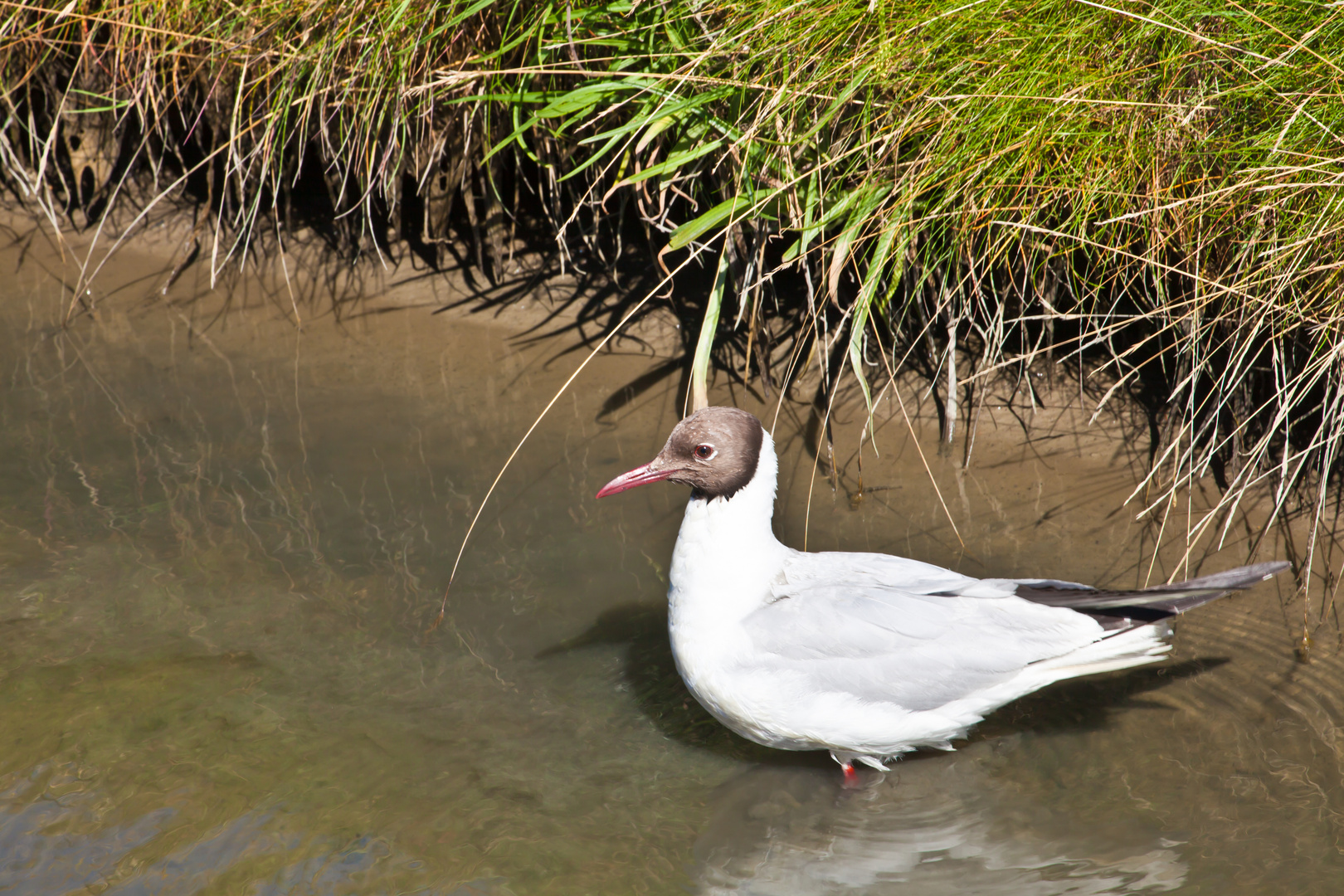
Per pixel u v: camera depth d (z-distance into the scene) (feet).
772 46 28.37
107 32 44.27
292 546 32.01
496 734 25.96
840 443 35.17
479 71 32.27
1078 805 23.71
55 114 47.96
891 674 23.58
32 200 50.49
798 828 23.80
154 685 27.17
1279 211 26.63
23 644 28.37
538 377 39.27
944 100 27.73
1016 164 27.66
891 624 23.73
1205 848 22.30
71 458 35.83
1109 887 21.76
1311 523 29.94
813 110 29.60
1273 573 23.39
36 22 43.45
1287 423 27.27
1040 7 27.37
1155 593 23.36
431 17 34.22
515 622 29.25
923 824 23.70
